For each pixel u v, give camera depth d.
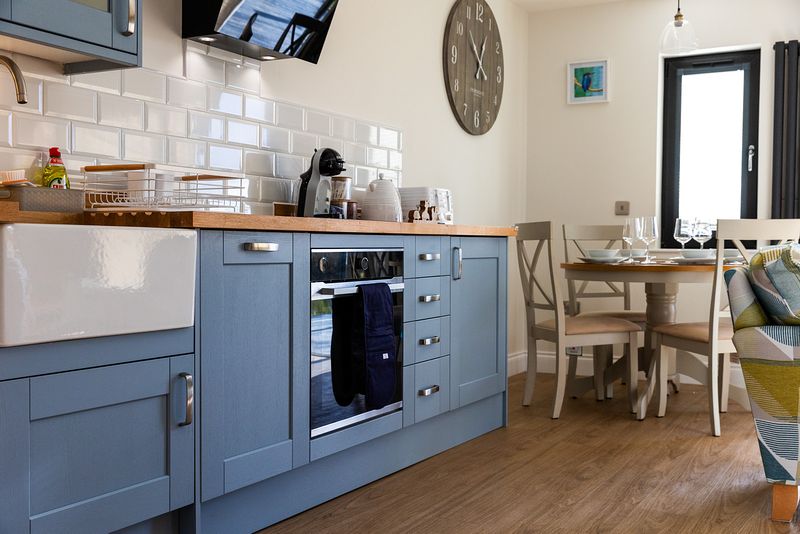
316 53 3.15
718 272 3.57
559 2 5.25
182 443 2.01
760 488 2.81
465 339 3.39
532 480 2.90
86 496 1.79
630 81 5.19
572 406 4.29
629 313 4.52
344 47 3.58
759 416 2.47
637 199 5.19
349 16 3.61
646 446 3.41
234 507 2.27
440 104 4.38
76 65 2.30
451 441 3.38
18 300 1.61
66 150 2.33
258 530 2.36
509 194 5.30
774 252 2.46
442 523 2.44
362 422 2.71
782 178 4.75
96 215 2.15
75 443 1.76
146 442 1.93
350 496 2.71
